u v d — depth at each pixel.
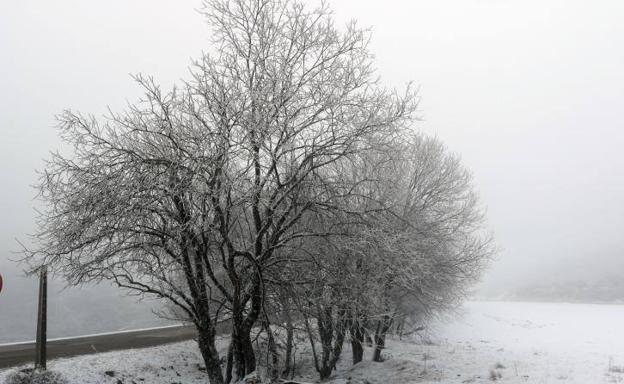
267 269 14.40
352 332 18.41
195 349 21.33
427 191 21.44
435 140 23.53
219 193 12.24
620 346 29.14
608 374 17.02
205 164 12.05
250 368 14.03
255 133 12.54
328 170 15.59
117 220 12.49
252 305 13.85
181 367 18.53
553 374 17.27
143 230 13.16
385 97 13.79
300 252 14.88
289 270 14.71
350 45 13.73
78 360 16.77
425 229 17.77
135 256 13.57
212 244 14.76
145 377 16.55
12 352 19.00
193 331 28.14
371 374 18.95
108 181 12.37
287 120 12.63
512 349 27.27
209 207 12.48
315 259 14.12
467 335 36.50
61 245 12.54
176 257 13.24
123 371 16.34
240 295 14.50
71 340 23.83
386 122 13.14
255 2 13.85
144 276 14.56
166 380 16.81
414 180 20.64
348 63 13.71
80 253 12.89
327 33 13.70
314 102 13.44
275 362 14.86
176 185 11.59
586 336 35.62
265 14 13.83
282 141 12.80
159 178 12.54
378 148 13.56
